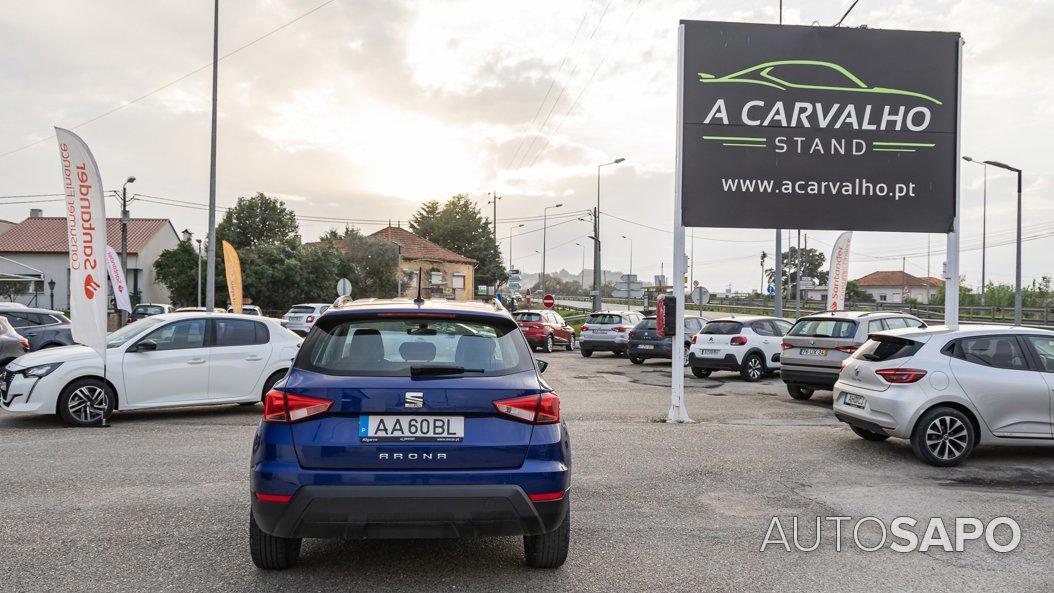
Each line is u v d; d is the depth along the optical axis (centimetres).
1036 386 784
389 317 429
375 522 377
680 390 1063
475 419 392
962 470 750
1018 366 795
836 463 774
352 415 386
